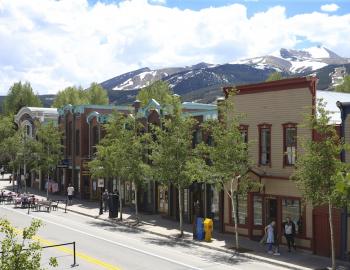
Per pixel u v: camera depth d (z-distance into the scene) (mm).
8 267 11211
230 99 28625
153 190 40938
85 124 53312
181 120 31516
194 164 28469
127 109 55500
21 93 99625
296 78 27406
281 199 28125
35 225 12617
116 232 32938
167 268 22734
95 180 50844
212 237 30531
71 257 25031
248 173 28812
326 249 25188
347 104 24391
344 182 6324
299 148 27203
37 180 64812
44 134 52125
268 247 26906
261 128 29641
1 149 64688
